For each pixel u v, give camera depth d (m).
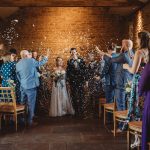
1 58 7.49
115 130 5.75
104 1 8.73
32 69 6.61
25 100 6.70
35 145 5.24
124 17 10.19
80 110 7.98
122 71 5.72
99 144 5.26
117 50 7.99
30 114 6.75
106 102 6.94
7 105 6.15
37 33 10.16
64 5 8.77
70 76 7.91
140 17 8.84
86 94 8.01
